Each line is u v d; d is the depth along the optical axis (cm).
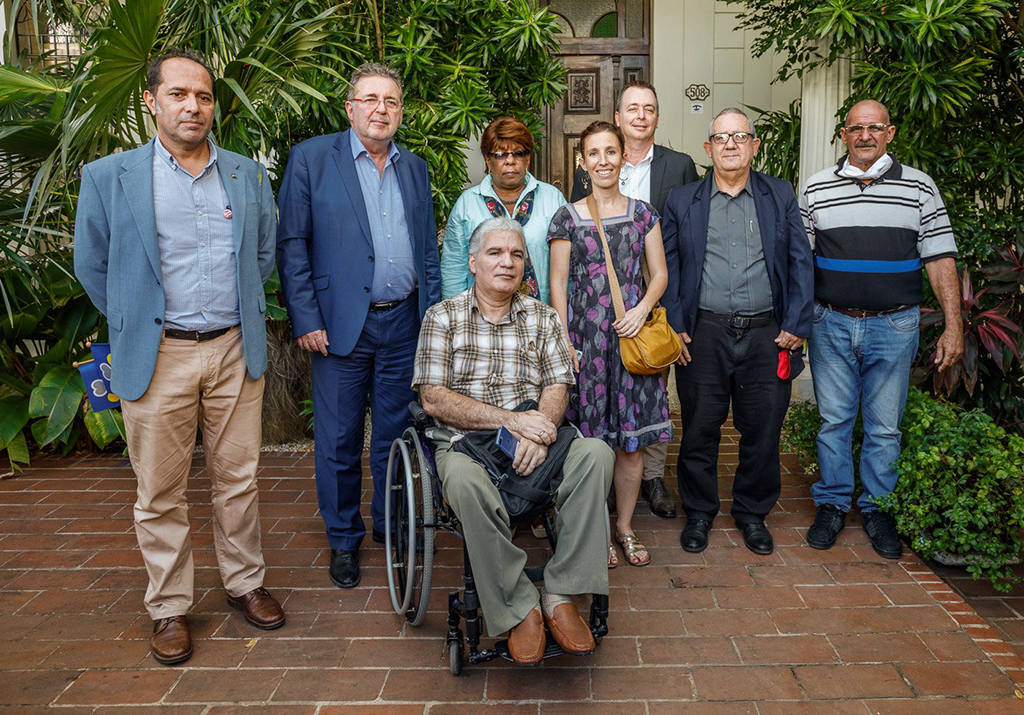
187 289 259
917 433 335
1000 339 357
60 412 446
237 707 241
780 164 521
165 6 335
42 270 464
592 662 262
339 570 318
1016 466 309
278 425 497
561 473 259
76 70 318
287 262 305
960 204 421
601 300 319
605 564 252
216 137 370
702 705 240
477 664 262
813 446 389
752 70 607
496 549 242
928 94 377
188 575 278
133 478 445
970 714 235
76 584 319
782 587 311
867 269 332
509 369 287
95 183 252
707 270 334
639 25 621
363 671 259
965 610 293
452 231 338
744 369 335
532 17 415
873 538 346
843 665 259
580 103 627
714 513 353
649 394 323
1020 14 419
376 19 405
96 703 243
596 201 324
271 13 378
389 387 325
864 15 371
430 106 426
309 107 414
